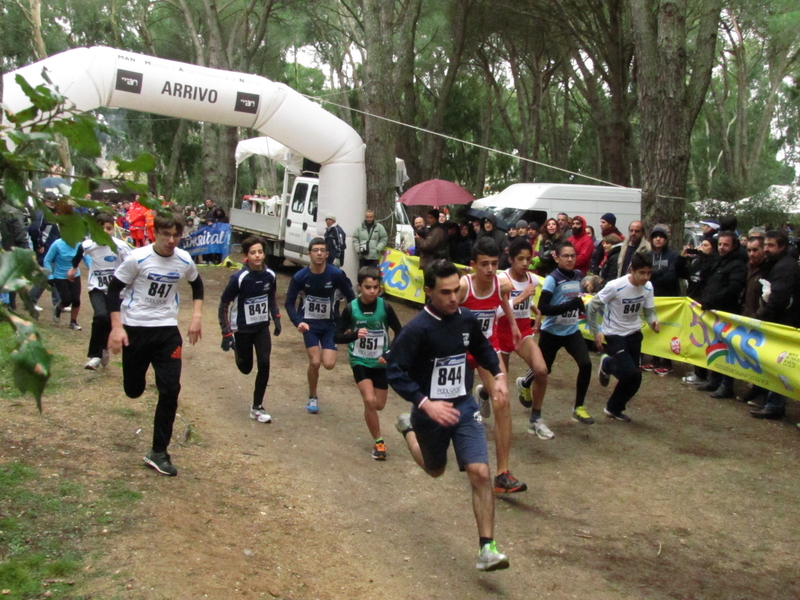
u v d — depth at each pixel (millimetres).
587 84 22656
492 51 30422
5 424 5762
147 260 5152
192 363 9172
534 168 33344
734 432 7105
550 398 8188
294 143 13219
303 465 6008
